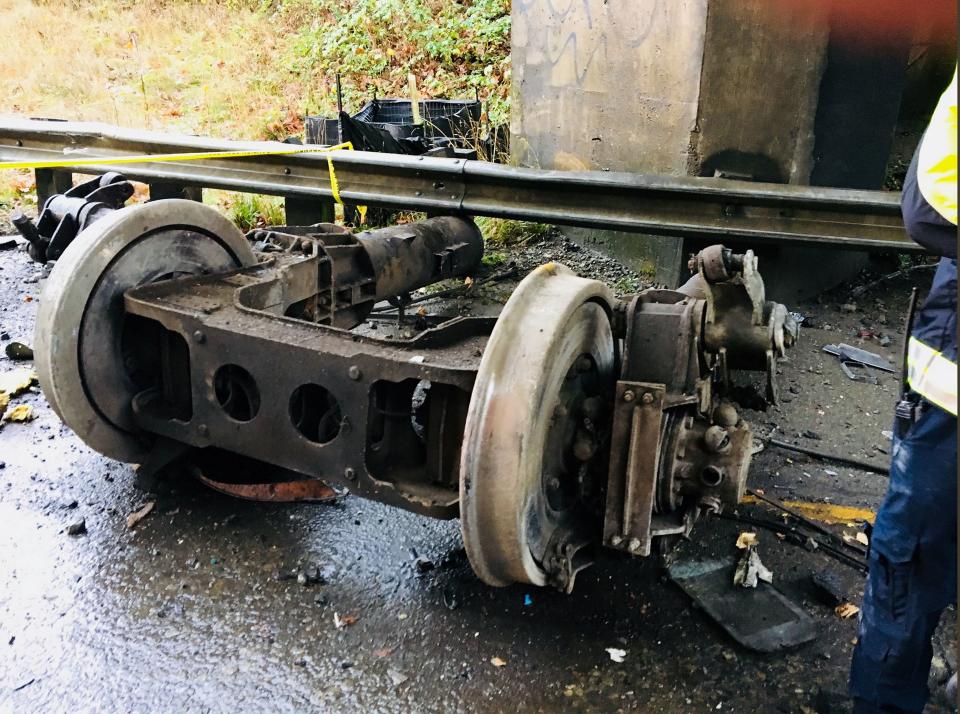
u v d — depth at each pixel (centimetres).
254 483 323
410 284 448
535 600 279
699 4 452
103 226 294
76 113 993
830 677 248
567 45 588
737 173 481
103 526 310
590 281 246
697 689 243
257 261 359
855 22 473
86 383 297
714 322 284
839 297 547
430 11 1144
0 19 1307
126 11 1386
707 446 251
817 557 304
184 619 265
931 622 203
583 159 591
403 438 269
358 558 297
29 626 260
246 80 1104
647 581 289
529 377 218
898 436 202
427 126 696
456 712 233
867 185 529
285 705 234
